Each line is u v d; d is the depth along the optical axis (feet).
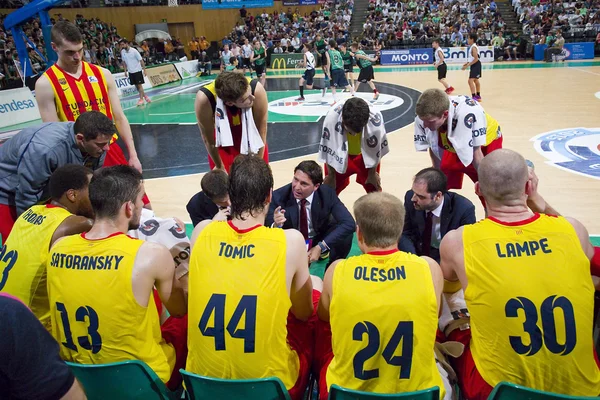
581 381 5.58
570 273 5.62
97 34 68.44
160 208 17.66
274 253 6.04
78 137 9.11
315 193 11.03
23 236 7.21
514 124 28.43
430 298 5.63
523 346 5.62
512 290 5.64
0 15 62.80
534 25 74.43
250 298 5.85
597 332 6.99
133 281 5.94
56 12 73.77
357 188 18.54
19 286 6.98
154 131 32.42
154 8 81.87
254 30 83.46
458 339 7.05
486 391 5.93
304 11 91.30
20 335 3.39
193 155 25.64
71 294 5.95
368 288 5.65
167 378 6.42
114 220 6.29
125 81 53.26
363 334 5.61
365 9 88.74
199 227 7.20
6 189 9.91
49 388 3.50
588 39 69.41
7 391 3.45
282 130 30.96
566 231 5.82
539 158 21.53
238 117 12.17
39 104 11.83
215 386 5.53
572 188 17.60
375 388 5.67
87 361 6.11
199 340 5.96
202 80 65.57
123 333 5.99
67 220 7.22
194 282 6.14
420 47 74.69
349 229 10.75
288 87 54.08
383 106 38.37
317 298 8.11
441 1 85.71
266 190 6.34
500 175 5.96
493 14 78.59
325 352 7.05
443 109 10.72
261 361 5.87
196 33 86.74
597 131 25.79
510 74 54.29
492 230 5.98
